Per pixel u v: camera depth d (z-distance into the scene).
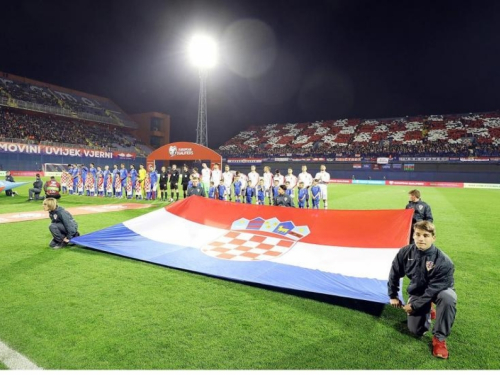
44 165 34.19
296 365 2.83
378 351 3.09
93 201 15.12
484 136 39.97
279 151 46.66
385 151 39.06
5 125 35.62
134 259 5.77
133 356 2.92
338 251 5.16
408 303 3.37
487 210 13.80
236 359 2.90
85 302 4.03
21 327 3.40
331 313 3.87
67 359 2.86
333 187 30.11
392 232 5.16
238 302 4.12
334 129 52.44
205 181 16.17
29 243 6.84
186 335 3.30
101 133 45.75
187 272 5.18
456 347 3.19
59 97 46.28
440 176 35.62
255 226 6.43
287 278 4.59
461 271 5.60
